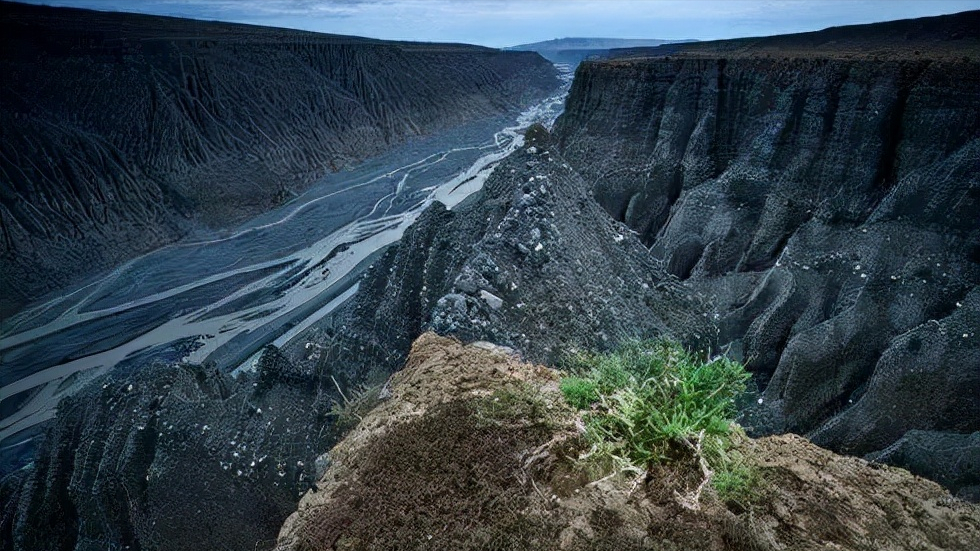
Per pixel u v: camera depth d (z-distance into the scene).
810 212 22.70
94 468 13.75
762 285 20.61
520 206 15.54
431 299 15.73
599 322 13.57
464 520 4.23
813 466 4.67
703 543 3.81
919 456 12.96
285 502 10.92
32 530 14.17
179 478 11.66
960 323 14.93
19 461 21.45
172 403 13.41
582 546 3.87
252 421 12.37
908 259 18.12
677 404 4.70
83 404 16.09
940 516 4.21
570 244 15.16
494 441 4.80
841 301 18.70
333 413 11.12
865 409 15.24
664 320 16.36
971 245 17.42
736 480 4.19
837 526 4.01
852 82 22.59
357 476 4.84
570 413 5.01
